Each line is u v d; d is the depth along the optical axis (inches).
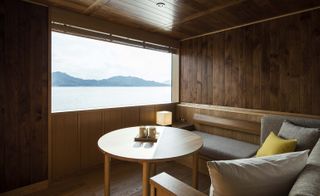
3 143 82.4
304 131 76.0
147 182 62.7
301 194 32.7
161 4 91.2
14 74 84.4
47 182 93.9
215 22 115.6
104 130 115.6
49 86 94.7
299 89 98.7
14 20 83.7
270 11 98.5
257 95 114.0
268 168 39.0
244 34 118.6
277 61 105.7
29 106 88.9
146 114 137.0
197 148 70.5
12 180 85.0
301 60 97.7
